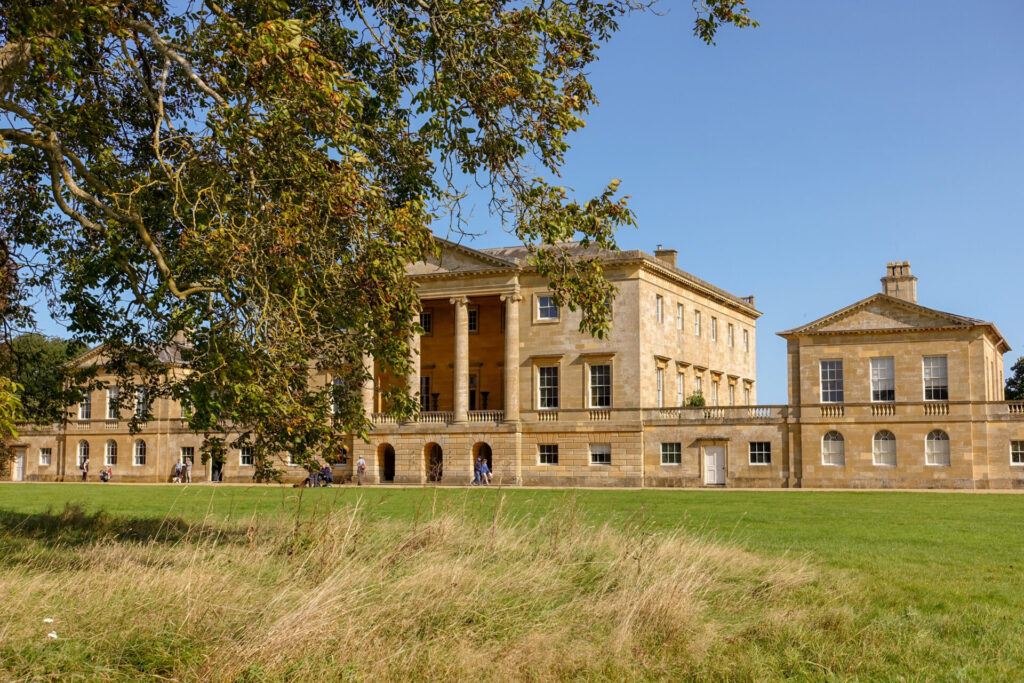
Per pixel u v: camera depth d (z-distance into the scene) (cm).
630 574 1379
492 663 1035
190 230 1434
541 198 1730
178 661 962
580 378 6312
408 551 1552
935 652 1128
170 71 1798
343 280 1507
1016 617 1298
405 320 1600
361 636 1051
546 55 1755
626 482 6116
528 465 6350
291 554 1524
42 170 1856
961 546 2122
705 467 5959
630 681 1013
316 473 1608
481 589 1290
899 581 1581
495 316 6794
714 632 1164
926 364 5512
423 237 1535
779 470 5747
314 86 1377
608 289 1811
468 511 2352
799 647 1138
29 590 1200
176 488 5538
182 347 1822
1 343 1948
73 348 1930
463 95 1631
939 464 5406
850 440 5597
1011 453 5294
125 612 1112
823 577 1582
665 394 6556
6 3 1462
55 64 1519
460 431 6438
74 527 2306
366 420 1667
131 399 1947
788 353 5806
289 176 1448
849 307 5656
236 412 1467
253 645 987
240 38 1382
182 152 1585
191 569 1273
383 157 1708
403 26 1658
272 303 1434
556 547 1608
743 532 2436
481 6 1586
